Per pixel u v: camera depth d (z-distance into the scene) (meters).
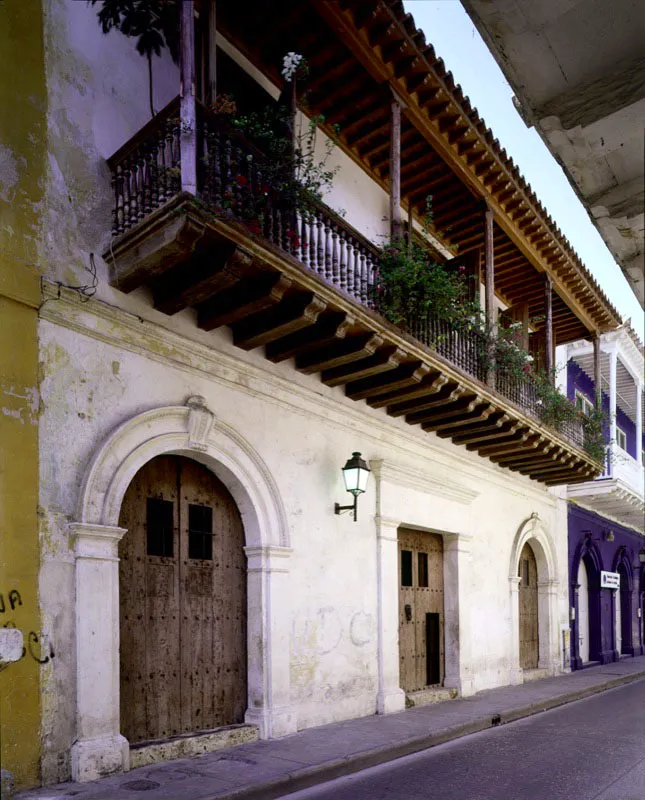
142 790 5.57
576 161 2.77
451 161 10.52
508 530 14.39
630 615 23.23
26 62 6.40
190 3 6.40
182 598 7.38
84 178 6.75
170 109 6.49
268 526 8.13
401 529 11.20
